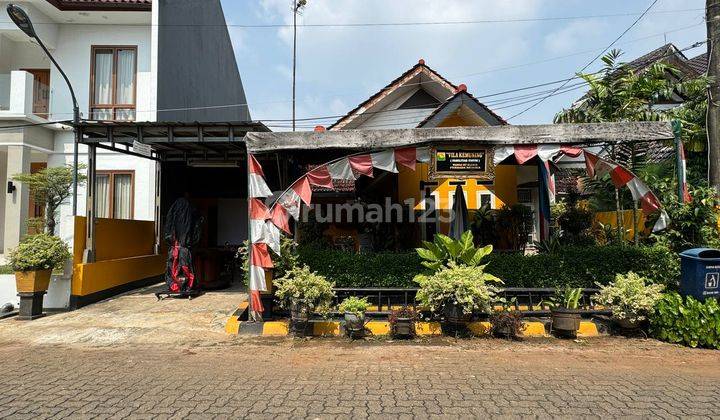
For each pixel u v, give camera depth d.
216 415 3.92
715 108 8.34
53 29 13.58
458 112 10.14
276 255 7.54
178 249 10.06
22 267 7.99
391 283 7.72
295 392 4.49
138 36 13.91
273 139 7.30
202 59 17.50
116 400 4.29
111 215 13.18
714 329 6.09
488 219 9.94
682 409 4.01
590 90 10.04
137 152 9.51
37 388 4.66
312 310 6.81
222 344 6.51
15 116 12.20
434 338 6.75
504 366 5.40
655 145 10.96
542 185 9.66
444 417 3.86
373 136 7.26
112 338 6.86
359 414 3.93
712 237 7.20
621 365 5.45
